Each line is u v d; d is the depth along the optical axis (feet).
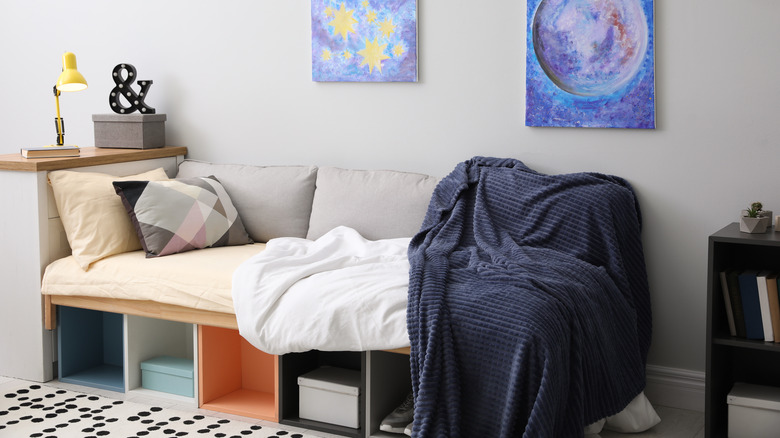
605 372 8.78
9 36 14.55
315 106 12.42
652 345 10.64
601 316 9.02
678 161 10.28
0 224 11.25
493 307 8.14
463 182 10.72
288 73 12.55
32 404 10.34
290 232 11.89
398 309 8.70
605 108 10.52
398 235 11.13
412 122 11.79
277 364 9.68
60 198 11.03
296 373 10.02
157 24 13.37
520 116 11.10
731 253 9.69
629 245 10.27
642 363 9.80
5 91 14.74
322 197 11.68
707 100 10.05
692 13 10.01
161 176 12.34
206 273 10.05
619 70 10.39
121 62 13.70
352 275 9.33
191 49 13.19
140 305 10.45
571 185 10.30
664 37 10.19
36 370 11.27
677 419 10.05
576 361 8.22
